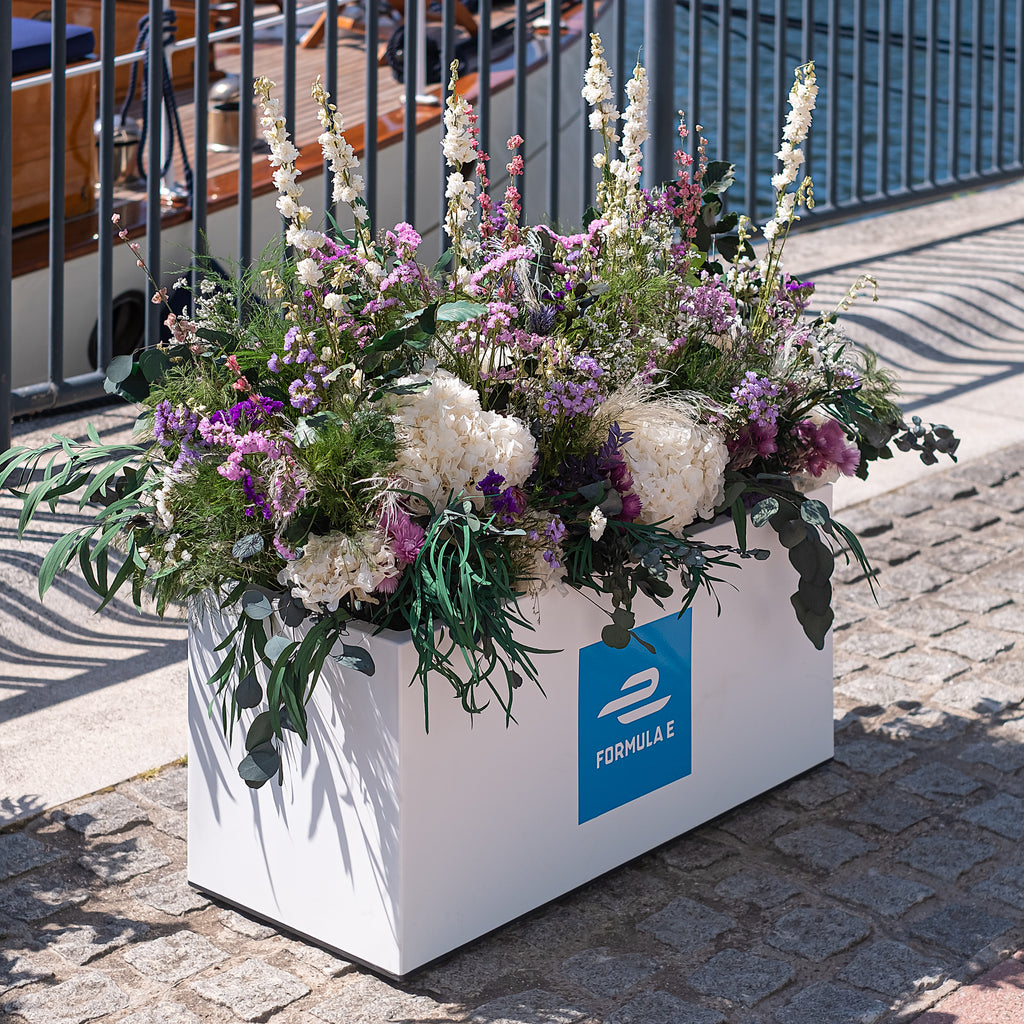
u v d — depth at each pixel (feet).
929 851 10.90
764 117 40.32
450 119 9.93
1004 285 23.54
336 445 8.71
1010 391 20.51
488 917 9.78
